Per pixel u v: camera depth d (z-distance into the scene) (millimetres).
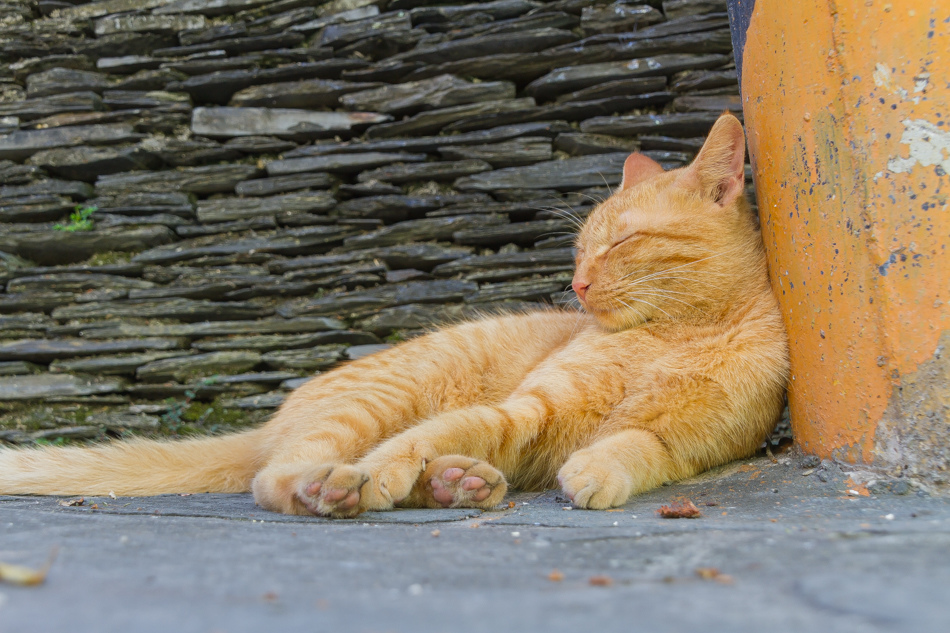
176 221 4746
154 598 967
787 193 2316
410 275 4582
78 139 4719
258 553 1351
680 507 1963
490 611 901
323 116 4699
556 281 4438
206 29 4770
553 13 4445
